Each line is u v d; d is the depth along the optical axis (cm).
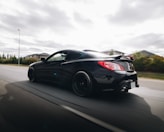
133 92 392
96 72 289
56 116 202
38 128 166
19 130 159
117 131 167
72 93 340
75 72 330
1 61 6262
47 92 341
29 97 292
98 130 168
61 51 396
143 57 1529
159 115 222
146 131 169
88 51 367
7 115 198
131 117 211
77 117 202
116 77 272
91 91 299
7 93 318
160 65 1348
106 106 256
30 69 486
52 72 394
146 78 884
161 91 412
